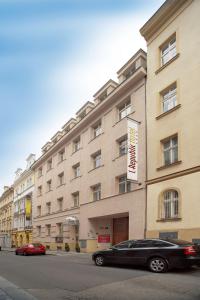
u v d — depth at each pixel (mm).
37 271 14422
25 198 52531
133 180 21984
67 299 8844
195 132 18031
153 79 22484
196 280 10961
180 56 20156
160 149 20891
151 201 20766
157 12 22172
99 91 31031
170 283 10508
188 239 17219
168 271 13289
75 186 33344
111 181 26188
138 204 22031
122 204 24016
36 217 45656
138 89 23969
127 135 23562
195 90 18500
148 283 10656
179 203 18344
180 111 19469
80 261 19078
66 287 10414
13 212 61938
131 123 22797
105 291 9656
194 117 18266
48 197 41562
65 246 32750
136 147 22703
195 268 13953
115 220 27875
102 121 28969
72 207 33500
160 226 19562
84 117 31562
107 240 28109
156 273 12812
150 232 20234
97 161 29953
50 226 40062
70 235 33312
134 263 13984
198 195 17094
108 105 28000
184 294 8977
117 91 25953
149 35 23469
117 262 14711
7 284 11164
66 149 37094
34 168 49156
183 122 19094
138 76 23672
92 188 29844
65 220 32281
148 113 22438
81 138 33219
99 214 27219
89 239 28750
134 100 24281
